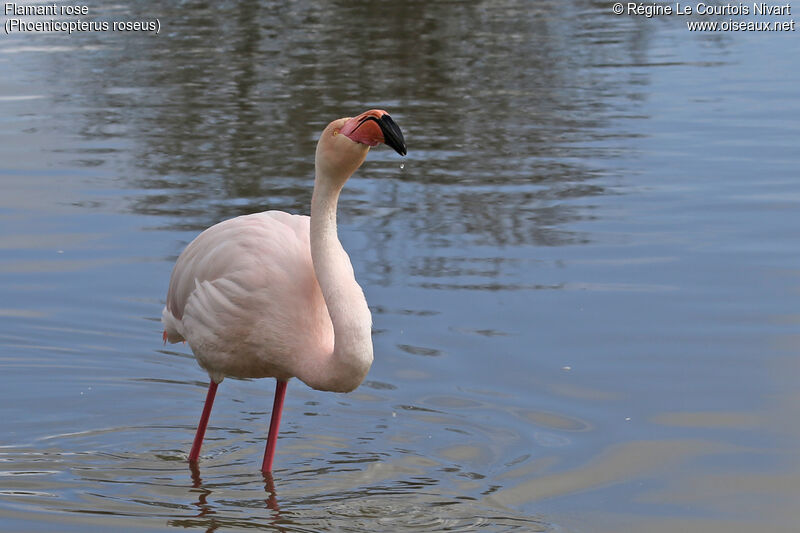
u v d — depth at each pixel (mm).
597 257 14742
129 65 29078
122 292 13766
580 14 38781
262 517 8766
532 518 8688
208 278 9734
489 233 15844
